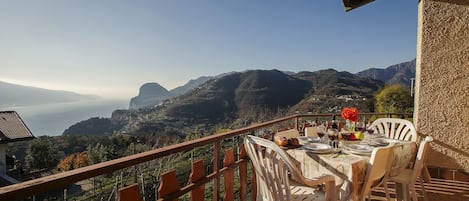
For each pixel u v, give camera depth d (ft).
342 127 10.47
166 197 5.38
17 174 42.47
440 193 10.22
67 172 3.57
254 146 6.68
